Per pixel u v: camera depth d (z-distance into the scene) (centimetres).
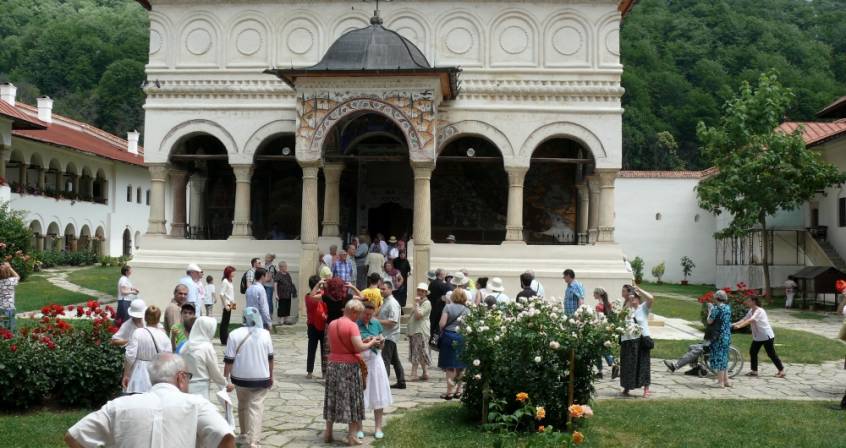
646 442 1062
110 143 5912
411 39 2709
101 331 1293
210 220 3055
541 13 2684
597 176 2747
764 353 2003
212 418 548
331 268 2231
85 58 8312
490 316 1134
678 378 1658
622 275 2539
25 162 4372
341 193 3056
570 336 1095
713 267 5384
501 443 931
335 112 2400
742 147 3900
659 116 7912
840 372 1759
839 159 3894
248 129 2712
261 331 1027
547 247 2597
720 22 8569
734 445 1048
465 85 2667
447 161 2961
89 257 4816
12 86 4775
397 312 1454
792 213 4381
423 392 1429
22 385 1189
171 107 2728
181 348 1032
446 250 2602
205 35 2742
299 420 1202
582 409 877
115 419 529
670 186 5434
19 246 3588
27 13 9531
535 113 2656
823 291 3503
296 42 2727
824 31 8525
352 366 1049
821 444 1064
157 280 2644
